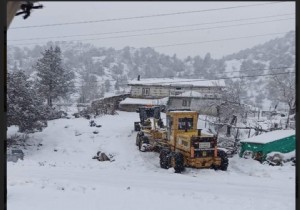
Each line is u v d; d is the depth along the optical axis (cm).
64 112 4434
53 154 2881
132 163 2334
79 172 1844
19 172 1783
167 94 4809
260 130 2709
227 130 2872
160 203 1184
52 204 1127
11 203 1116
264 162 2044
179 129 2033
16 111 3238
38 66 4406
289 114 3055
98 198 1227
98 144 2938
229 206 1162
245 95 6078
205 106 3859
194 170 1903
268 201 1235
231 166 2025
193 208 1130
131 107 4672
